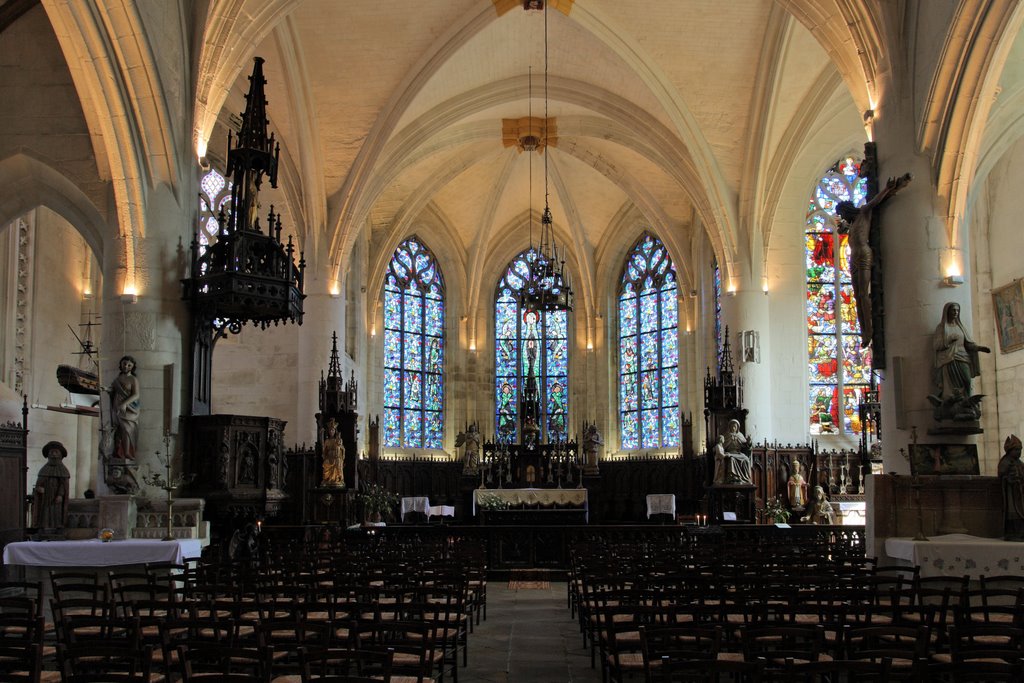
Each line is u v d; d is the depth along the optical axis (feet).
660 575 44.86
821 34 74.23
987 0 57.67
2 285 79.87
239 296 62.28
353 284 127.54
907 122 65.00
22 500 69.56
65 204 72.64
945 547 51.08
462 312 150.20
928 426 62.03
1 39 69.62
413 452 142.31
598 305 149.59
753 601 36.52
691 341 134.41
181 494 64.49
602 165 130.41
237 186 64.18
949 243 63.62
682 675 25.36
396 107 104.78
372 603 32.17
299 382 106.63
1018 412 87.51
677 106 105.19
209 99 72.95
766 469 106.32
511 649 46.37
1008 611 30.96
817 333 114.11
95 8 61.57
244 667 29.40
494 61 109.70
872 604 33.78
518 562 83.46
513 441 148.05
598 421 147.43
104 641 27.99
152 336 65.98
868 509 60.23
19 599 30.19
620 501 136.15
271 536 82.99
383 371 139.03
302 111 101.45
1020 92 80.74
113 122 65.51
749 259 109.50
